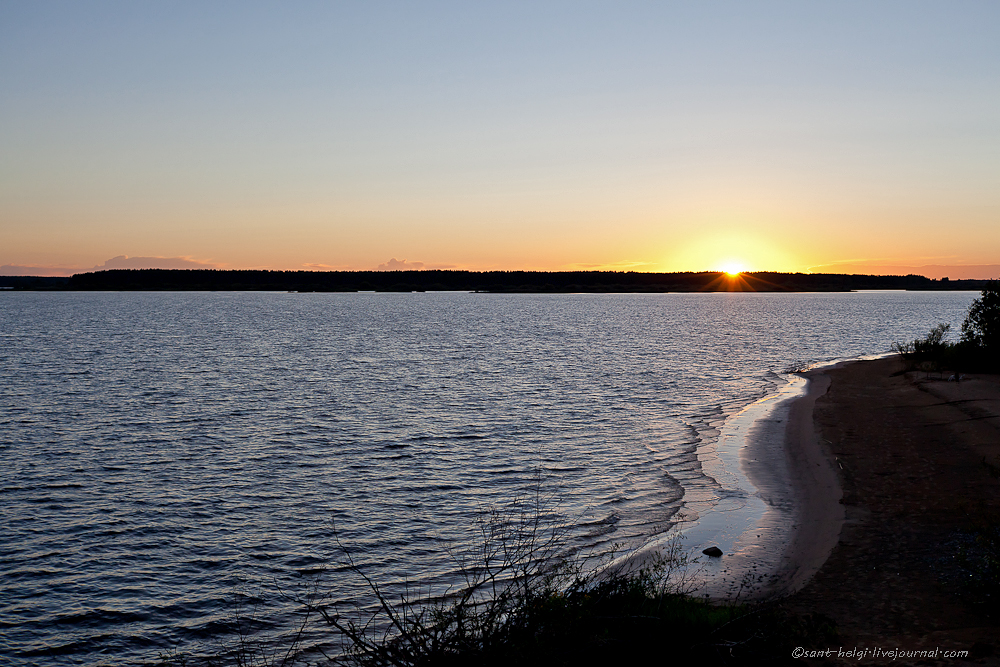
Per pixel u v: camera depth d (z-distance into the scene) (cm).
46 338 7150
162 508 1725
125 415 2948
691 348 6241
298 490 1864
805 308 17912
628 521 1564
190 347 6259
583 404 3206
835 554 1238
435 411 3031
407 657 744
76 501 1781
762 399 3253
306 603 1222
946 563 1140
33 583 1320
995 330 3469
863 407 2741
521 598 839
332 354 5684
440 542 1483
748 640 800
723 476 1895
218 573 1354
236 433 2583
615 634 820
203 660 1059
